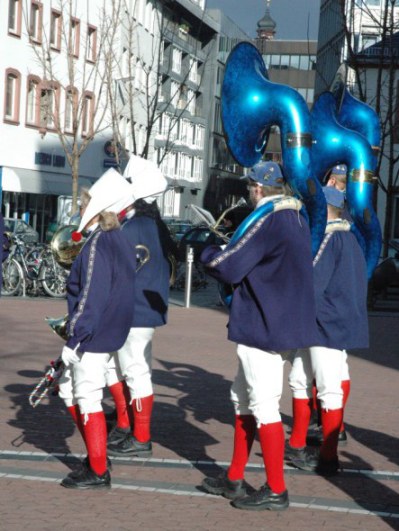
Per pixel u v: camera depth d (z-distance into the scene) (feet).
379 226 26.12
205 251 20.01
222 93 21.95
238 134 22.08
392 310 83.10
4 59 146.00
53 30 156.46
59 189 159.84
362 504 20.90
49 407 30.25
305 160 21.85
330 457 23.50
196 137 273.33
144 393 24.39
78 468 22.79
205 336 53.57
